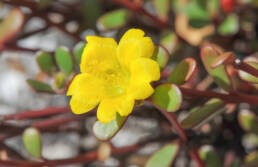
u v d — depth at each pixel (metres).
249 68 0.09
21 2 0.13
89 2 0.14
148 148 0.14
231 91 0.09
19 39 0.14
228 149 0.13
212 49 0.09
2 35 0.12
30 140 0.11
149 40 0.09
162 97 0.09
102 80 0.09
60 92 0.11
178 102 0.09
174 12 0.14
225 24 0.12
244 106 0.13
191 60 0.09
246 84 0.11
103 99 0.09
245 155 0.13
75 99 0.09
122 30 0.14
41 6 0.13
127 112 0.09
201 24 0.12
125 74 0.09
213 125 0.13
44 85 0.11
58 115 0.14
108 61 0.09
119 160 0.14
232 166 0.12
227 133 0.13
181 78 0.09
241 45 0.13
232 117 0.13
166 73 0.12
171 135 0.12
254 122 0.11
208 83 0.12
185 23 0.13
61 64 0.11
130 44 0.09
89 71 0.09
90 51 0.09
